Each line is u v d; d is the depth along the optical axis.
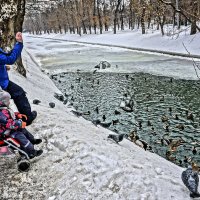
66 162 6.64
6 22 15.66
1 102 5.90
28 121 6.93
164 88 25.62
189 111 19.84
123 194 5.70
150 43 52.56
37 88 17.83
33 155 6.45
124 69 34.84
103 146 7.29
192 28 45.53
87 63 40.59
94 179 6.07
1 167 6.73
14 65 18.47
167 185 6.12
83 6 89.81
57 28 122.25
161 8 21.00
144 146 13.72
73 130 8.18
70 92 25.94
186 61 36.47
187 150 14.41
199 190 6.39
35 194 6.01
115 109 20.91
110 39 70.94
